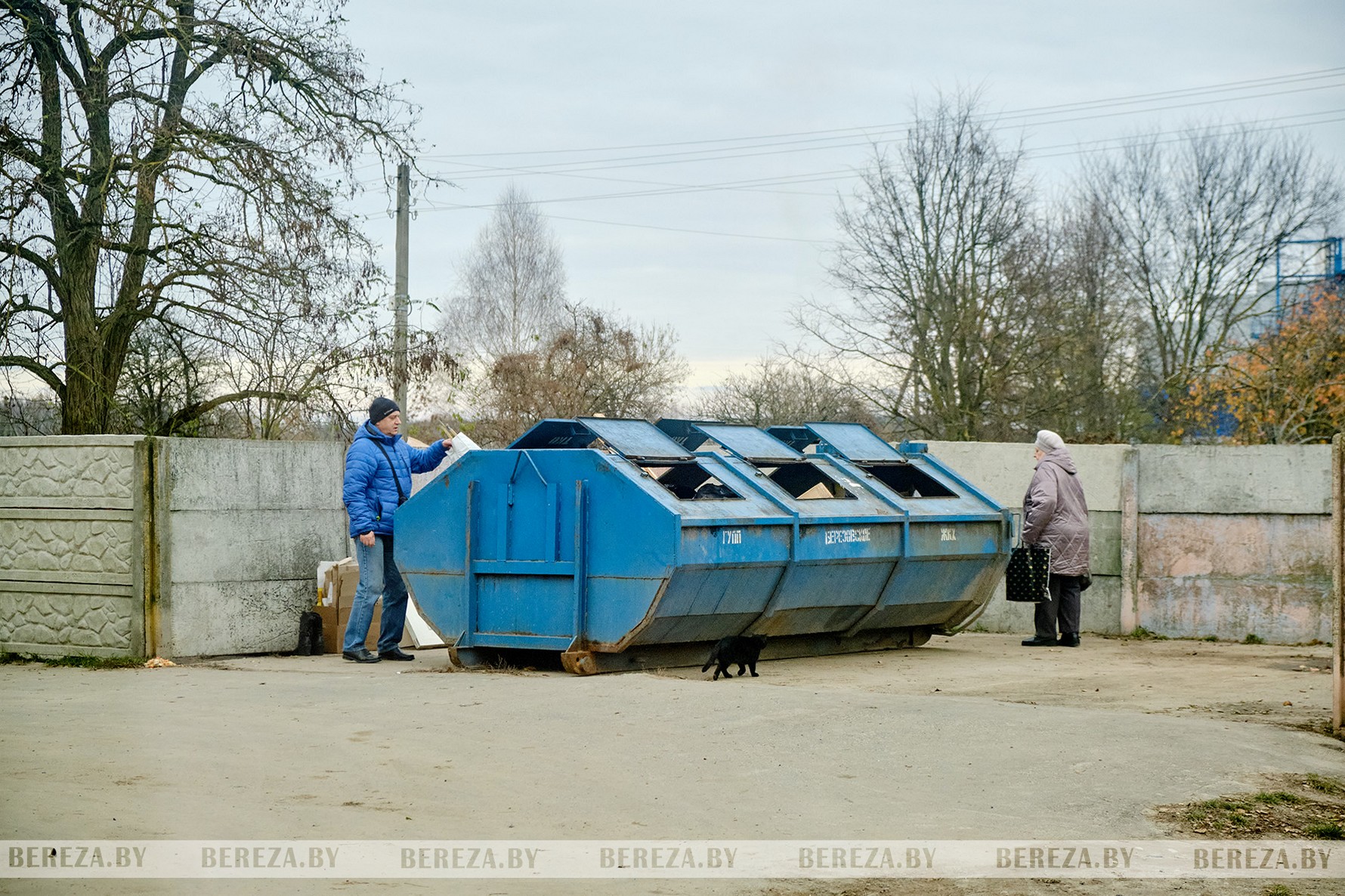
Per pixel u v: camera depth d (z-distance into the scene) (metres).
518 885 4.85
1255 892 5.01
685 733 7.59
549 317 55.75
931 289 31.08
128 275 18.42
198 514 11.56
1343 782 6.66
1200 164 33.66
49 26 17.58
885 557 11.25
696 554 9.72
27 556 11.77
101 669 10.86
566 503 10.27
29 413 18.86
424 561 11.01
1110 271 34.09
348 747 7.18
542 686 9.30
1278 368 24.73
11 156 17.33
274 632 12.09
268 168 18.20
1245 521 13.05
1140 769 6.71
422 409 21.19
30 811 5.57
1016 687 9.55
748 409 36.97
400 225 27.66
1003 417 31.09
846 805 6.11
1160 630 13.46
